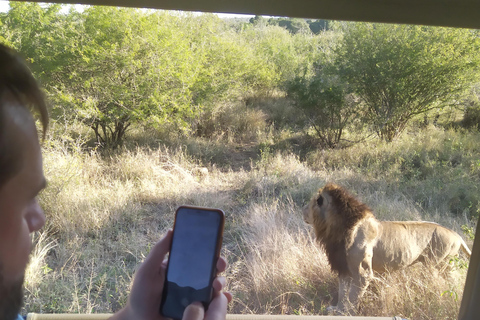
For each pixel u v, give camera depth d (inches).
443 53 307.7
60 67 249.0
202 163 274.5
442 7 38.6
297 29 716.0
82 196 182.4
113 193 194.1
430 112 356.8
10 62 16.9
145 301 29.1
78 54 254.7
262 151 301.4
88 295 120.1
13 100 16.3
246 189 217.9
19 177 16.2
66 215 167.2
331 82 323.9
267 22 728.3
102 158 250.5
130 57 253.0
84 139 263.7
